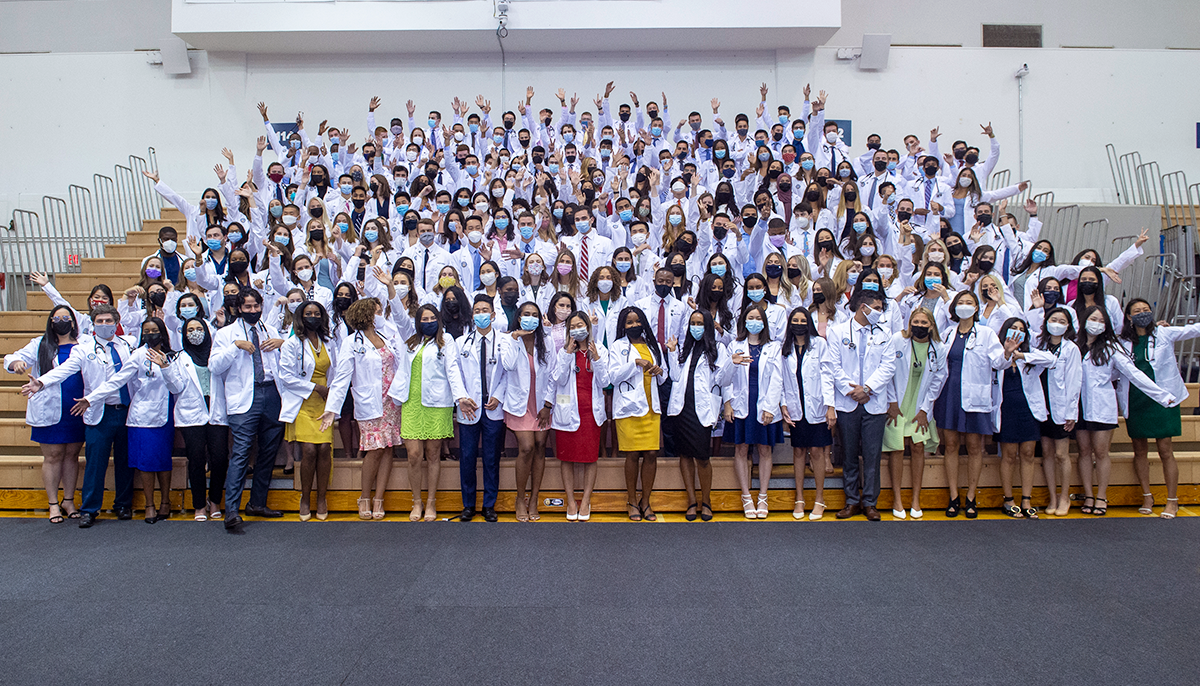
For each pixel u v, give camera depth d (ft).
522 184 28.99
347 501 19.80
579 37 40.04
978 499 19.92
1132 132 41.73
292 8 38.83
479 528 18.26
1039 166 41.75
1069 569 15.19
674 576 14.83
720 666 11.14
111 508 20.22
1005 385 18.99
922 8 43.86
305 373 18.69
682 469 19.25
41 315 27.50
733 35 39.86
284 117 42.11
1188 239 29.89
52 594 13.96
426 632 12.28
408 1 38.70
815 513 19.08
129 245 33.78
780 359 19.11
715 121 36.68
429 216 28.25
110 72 41.96
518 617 12.86
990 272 21.57
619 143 36.32
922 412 19.11
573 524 18.71
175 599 13.69
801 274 22.17
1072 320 19.01
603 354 18.95
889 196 27.12
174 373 18.39
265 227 27.53
